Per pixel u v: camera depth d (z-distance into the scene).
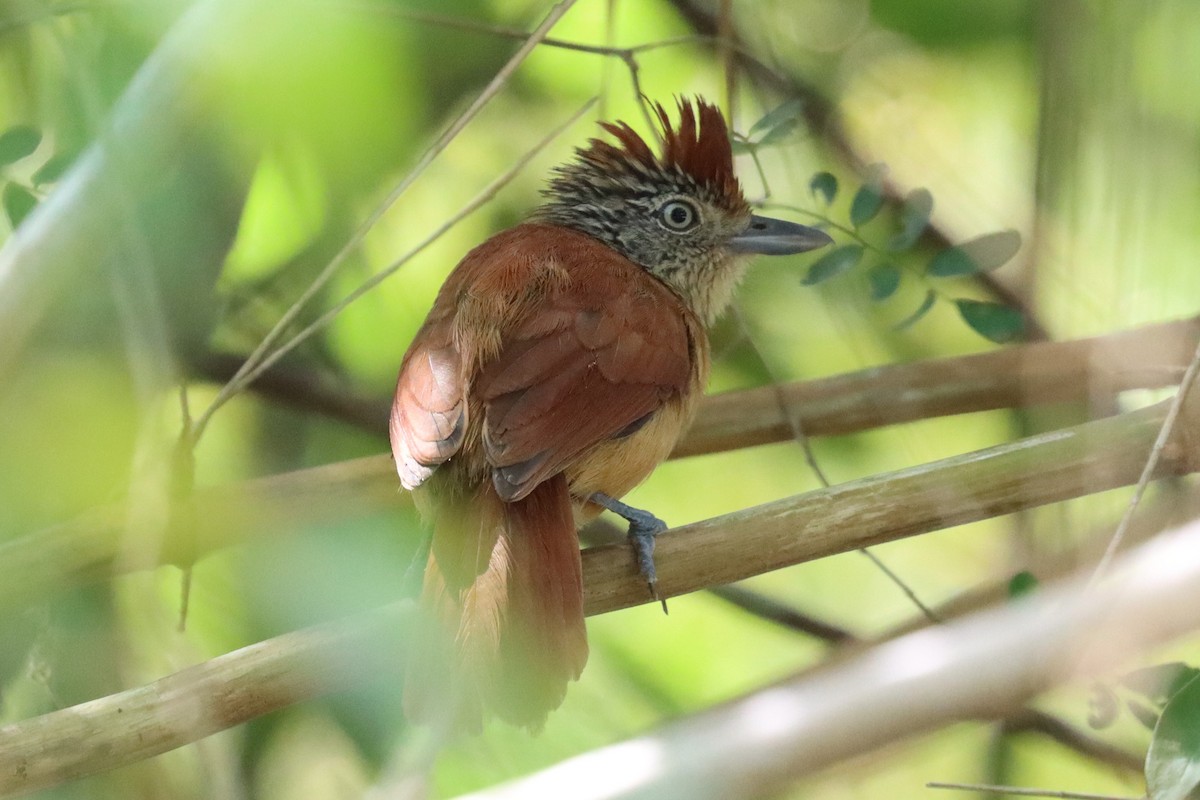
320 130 6.48
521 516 7.80
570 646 7.47
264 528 9.20
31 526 8.64
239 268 11.32
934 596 12.86
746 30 11.92
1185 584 6.03
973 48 12.30
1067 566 9.19
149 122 6.60
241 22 5.93
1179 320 9.42
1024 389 10.38
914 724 6.25
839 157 12.05
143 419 7.37
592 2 12.24
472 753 9.79
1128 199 8.83
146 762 8.19
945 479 7.84
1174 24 8.47
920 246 11.81
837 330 11.94
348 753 9.45
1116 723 10.48
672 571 7.98
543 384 8.20
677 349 8.88
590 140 10.27
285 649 7.20
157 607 8.06
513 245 9.32
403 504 9.70
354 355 11.96
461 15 9.53
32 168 9.34
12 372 7.60
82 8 7.39
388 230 11.95
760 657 12.53
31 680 8.68
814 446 12.84
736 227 10.20
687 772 6.29
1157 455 7.01
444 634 7.43
